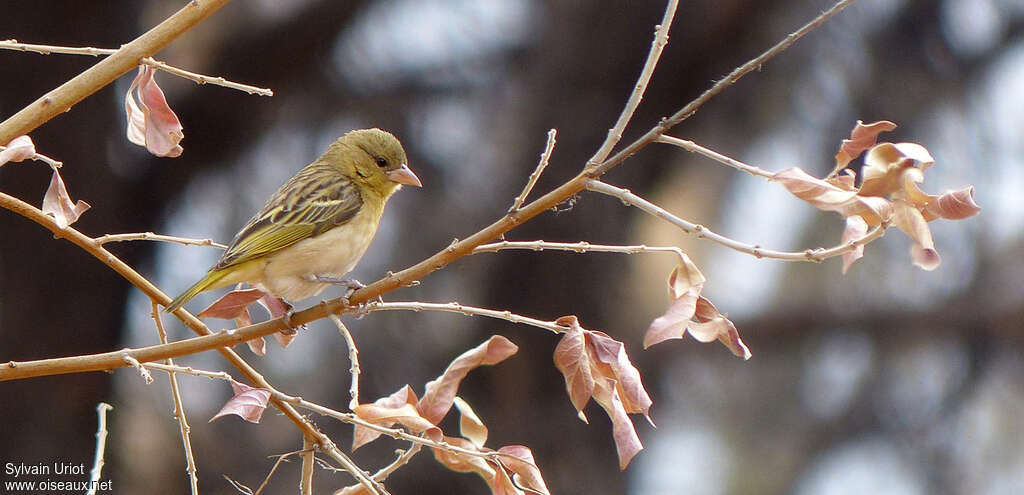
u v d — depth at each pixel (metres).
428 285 14.34
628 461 5.22
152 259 13.98
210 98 14.34
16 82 12.51
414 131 15.03
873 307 16.83
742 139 16.22
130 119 5.96
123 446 13.12
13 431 12.47
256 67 14.45
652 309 15.66
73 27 12.71
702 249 17.34
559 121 14.34
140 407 13.52
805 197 4.94
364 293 5.55
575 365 5.32
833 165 15.97
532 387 14.18
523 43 15.17
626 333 15.20
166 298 6.10
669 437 17.81
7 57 12.45
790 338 17.30
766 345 17.44
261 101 14.56
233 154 14.65
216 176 14.68
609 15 14.18
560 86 14.32
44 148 12.74
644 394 5.32
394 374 14.12
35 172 12.71
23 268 12.72
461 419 5.77
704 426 18.05
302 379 14.21
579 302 14.36
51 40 12.66
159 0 14.12
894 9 15.66
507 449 5.58
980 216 16.39
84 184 13.02
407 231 14.59
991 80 16.39
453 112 15.28
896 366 17.44
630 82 14.36
